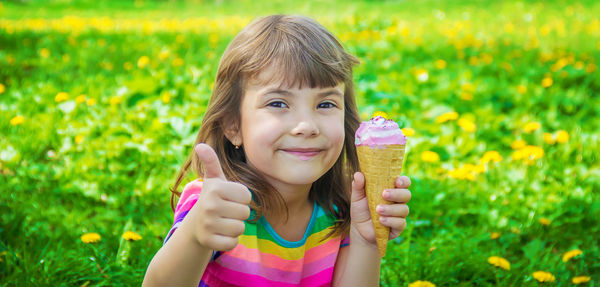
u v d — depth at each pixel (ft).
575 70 22.25
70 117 15.19
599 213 11.14
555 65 24.08
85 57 23.98
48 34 30.89
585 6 51.55
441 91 18.88
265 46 5.63
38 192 11.57
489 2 58.18
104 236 9.64
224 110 5.87
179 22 45.62
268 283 5.95
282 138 5.46
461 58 26.78
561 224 10.73
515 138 15.35
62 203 11.37
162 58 23.40
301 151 5.48
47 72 21.36
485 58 25.29
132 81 16.94
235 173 5.99
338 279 6.39
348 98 6.49
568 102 18.74
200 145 4.80
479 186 12.09
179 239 4.94
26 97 16.96
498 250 9.88
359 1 66.90
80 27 36.42
